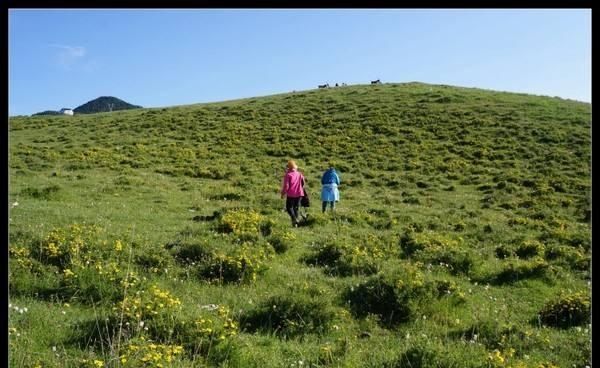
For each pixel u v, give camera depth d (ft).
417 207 88.17
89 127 176.14
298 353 28.73
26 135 163.12
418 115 176.24
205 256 44.11
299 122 174.09
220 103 224.74
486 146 141.49
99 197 78.38
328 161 131.34
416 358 27.55
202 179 107.55
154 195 83.71
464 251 50.42
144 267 41.22
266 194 93.91
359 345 30.53
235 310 34.17
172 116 187.32
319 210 81.05
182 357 26.45
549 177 112.78
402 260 50.78
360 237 60.03
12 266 36.78
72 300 33.81
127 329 28.12
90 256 40.09
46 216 57.47
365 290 38.14
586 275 49.03
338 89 238.48
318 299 34.58
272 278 41.91
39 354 25.62
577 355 30.58
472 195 101.40
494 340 32.09
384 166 126.21
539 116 168.66
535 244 57.21
